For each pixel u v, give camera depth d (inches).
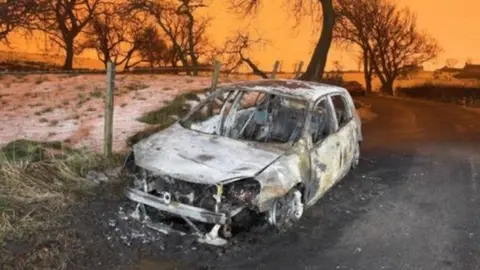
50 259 174.7
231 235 191.8
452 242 221.3
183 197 193.0
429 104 1400.1
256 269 180.2
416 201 280.4
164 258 183.3
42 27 893.8
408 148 451.5
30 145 298.2
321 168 236.2
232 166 197.8
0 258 171.3
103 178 261.1
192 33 1424.7
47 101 499.2
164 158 204.1
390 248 210.4
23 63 1250.0
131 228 203.8
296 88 264.4
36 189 234.4
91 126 384.8
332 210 252.5
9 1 740.7
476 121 765.3
